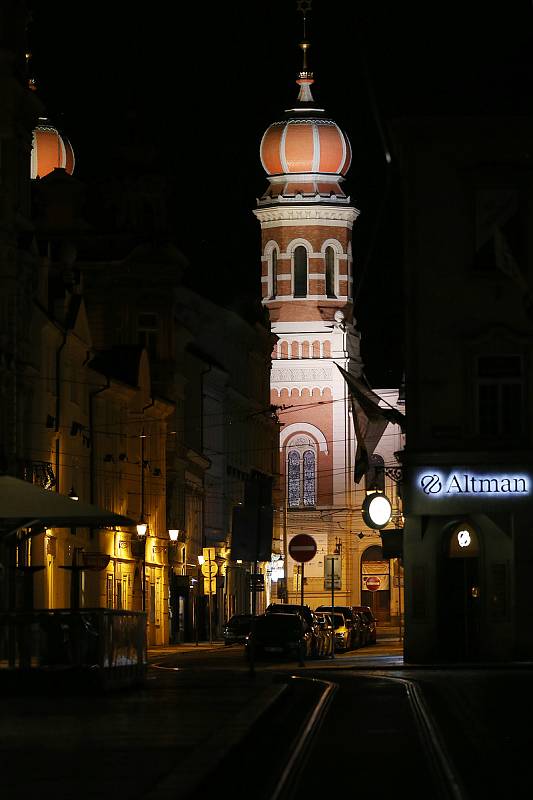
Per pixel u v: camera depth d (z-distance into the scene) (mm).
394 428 137000
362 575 138500
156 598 82438
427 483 52719
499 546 52688
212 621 96500
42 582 59719
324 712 30016
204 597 95250
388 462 137000
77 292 69062
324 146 140875
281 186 142000
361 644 85938
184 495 90562
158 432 83625
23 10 59688
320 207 140250
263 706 29781
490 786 18766
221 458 103750
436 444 52656
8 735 24422
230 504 106688
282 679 41938
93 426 70188
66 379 65562
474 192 52875
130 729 25391
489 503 52406
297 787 18984
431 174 52969
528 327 52656
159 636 82375
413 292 52969
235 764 21531
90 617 34125
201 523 96250
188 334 93250
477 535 53031
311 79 145375
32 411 60250
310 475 139375
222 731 24391
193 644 85750
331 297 141125
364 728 26766
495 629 52531
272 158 142000
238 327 110688
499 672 46406
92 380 70375
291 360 139625
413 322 52938
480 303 52844
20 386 58125
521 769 20469
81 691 33844
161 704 31125
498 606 52594
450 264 52938
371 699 34000
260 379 121438
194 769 19406
